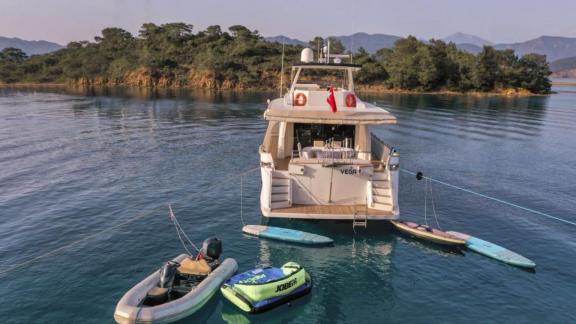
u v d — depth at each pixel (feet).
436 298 32.17
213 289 31.35
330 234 43.68
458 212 51.55
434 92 330.34
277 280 30.73
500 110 187.93
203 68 350.02
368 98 258.57
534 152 90.63
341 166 43.42
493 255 38.73
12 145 88.79
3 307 29.76
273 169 43.27
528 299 32.19
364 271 36.14
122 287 32.58
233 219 47.21
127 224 45.21
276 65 348.59
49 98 226.99
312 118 43.06
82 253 38.19
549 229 46.50
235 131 111.96
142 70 369.30
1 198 53.26
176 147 88.89
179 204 51.98
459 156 85.35
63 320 28.40
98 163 73.10
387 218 42.52
